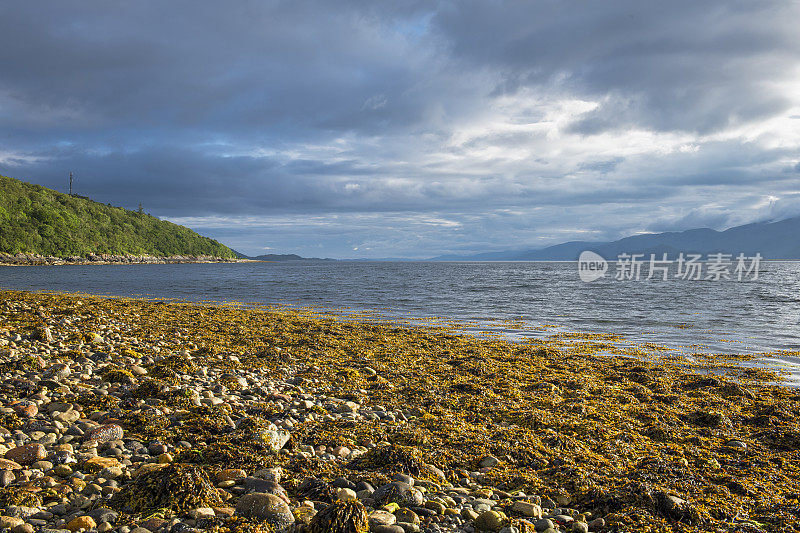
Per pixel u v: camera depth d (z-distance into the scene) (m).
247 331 22.33
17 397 9.54
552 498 6.86
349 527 4.85
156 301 38.75
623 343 21.52
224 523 5.10
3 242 168.62
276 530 5.11
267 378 13.63
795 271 132.62
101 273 108.31
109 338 17.59
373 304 38.94
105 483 6.10
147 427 8.41
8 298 33.47
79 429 7.97
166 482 5.66
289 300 42.44
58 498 5.66
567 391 13.13
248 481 6.30
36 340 15.51
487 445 8.72
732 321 28.77
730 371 16.12
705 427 10.37
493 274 105.62
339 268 169.88
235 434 8.14
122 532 4.87
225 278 86.69
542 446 8.77
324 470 7.14
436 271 129.50
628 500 6.47
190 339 19.61
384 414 10.51
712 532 5.79
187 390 10.49
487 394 12.53
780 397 12.79
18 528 4.77
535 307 36.69
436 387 13.24
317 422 9.55
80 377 11.23
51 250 185.38
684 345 21.08
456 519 5.74
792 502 6.81
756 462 8.41
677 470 7.78
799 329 25.64
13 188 198.88
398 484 6.28
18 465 6.36
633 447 9.05
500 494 6.87
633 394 12.86
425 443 8.62
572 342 21.64
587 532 5.82
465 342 20.89
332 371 14.75
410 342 20.61
